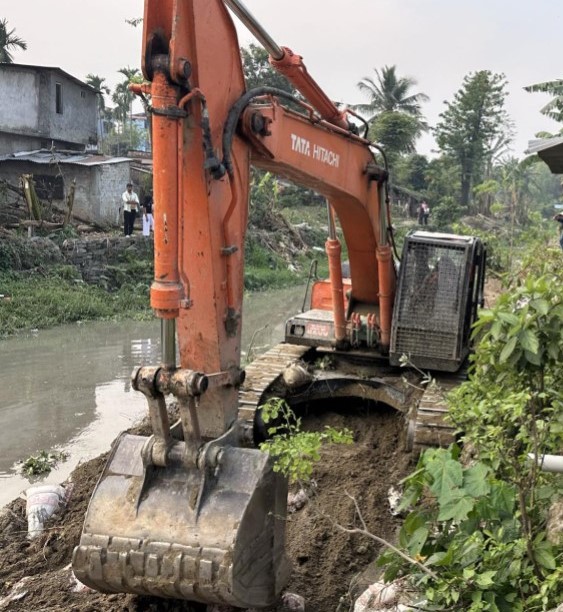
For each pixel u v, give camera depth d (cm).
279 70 581
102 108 5303
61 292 1856
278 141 537
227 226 465
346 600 497
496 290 1570
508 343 409
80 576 420
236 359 481
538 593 370
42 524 634
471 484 390
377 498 636
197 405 463
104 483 436
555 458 408
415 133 4966
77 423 989
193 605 466
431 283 780
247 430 501
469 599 378
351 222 762
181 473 429
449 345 768
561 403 410
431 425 662
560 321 409
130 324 1739
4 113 2811
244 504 411
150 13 407
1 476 806
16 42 3791
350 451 746
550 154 577
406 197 5062
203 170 441
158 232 406
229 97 470
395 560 416
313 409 863
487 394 430
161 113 404
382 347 816
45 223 2191
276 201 3353
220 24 454
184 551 402
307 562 546
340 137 649
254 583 420
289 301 2236
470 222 4428
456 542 391
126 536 413
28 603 505
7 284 1839
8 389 1149
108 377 1234
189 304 421
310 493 649
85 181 2598
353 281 859
